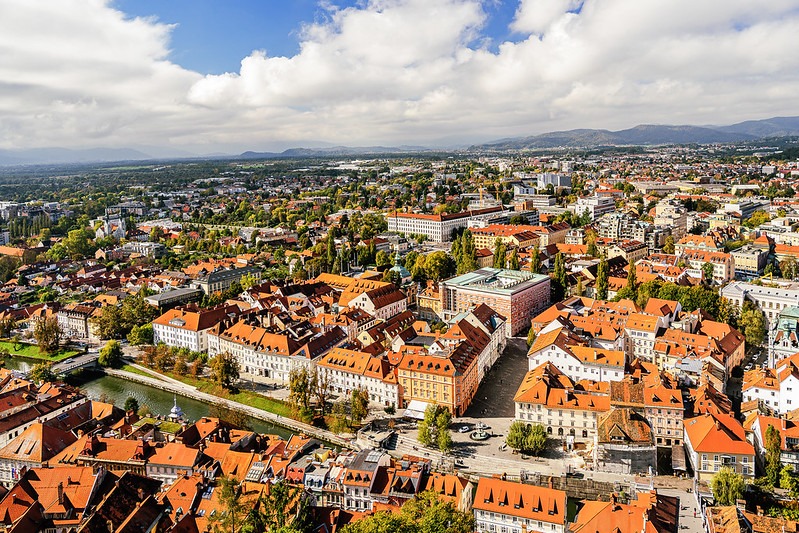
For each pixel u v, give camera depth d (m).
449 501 176.25
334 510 170.38
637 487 198.62
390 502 184.00
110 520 168.25
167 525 170.00
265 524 160.88
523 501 177.38
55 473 183.50
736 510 170.25
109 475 187.75
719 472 193.38
